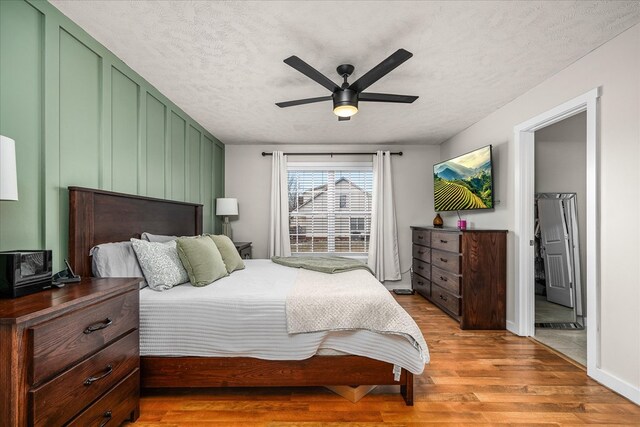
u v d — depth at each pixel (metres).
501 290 3.24
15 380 1.03
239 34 2.02
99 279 1.72
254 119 3.79
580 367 2.36
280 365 1.89
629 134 1.95
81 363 1.29
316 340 1.84
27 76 1.62
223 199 4.48
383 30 1.97
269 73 2.57
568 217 3.82
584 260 3.71
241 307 1.88
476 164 3.60
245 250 4.44
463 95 3.02
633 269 1.92
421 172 5.13
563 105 2.47
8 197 1.18
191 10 1.80
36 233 1.68
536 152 3.99
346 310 1.87
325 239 5.19
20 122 1.59
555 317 3.52
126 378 1.61
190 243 2.30
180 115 3.41
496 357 2.53
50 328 1.14
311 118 3.75
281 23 1.91
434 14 1.82
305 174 5.14
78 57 1.96
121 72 2.38
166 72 2.55
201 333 1.87
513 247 3.16
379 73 2.02
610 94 2.07
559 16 1.83
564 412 1.80
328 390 2.03
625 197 1.97
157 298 1.91
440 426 1.68
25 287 1.33
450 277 3.52
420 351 1.76
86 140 2.03
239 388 2.05
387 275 4.98
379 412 1.80
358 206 5.18
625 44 1.97
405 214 5.12
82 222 1.91
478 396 1.96
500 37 2.05
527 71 2.53
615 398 1.94
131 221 2.44
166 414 1.77
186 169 3.59
